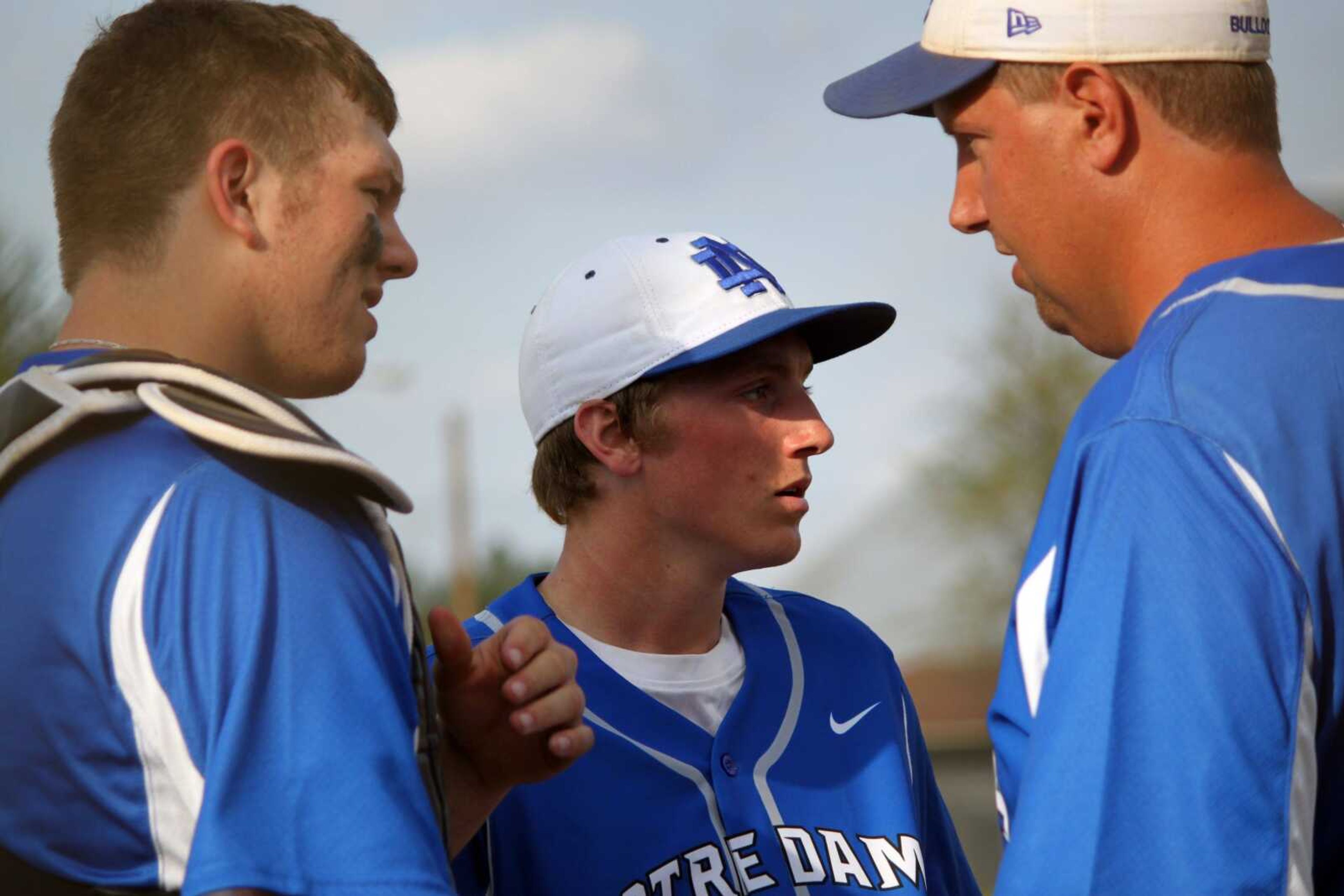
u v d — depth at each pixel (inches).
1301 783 158.7
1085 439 177.0
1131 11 187.5
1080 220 194.2
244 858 143.1
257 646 150.1
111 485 155.4
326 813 147.4
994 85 198.7
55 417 158.1
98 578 152.3
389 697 154.8
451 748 193.3
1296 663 160.1
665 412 248.7
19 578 155.6
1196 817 157.6
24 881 153.3
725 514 249.6
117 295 171.2
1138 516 167.2
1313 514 163.9
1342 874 165.9
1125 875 160.1
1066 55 190.7
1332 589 163.2
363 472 160.4
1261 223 186.9
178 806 149.0
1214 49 185.9
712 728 255.4
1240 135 188.1
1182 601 162.7
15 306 835.4
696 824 241.0
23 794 153.7
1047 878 163.8
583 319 255.1
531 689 185.8
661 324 249.0
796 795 250.7
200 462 156.3
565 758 189.8
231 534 153.3
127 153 169.8
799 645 271.4
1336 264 177.5
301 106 173.3
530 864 235.1
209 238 169.5
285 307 173.0
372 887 146.2
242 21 175.3
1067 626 170.2
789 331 256.7
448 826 179.3
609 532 256.4
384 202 187.2
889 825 254.7
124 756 150.6
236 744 146.7
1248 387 169.0
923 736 288.0
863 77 220.2
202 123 169.3
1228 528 163.3
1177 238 188.9
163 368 159.9
